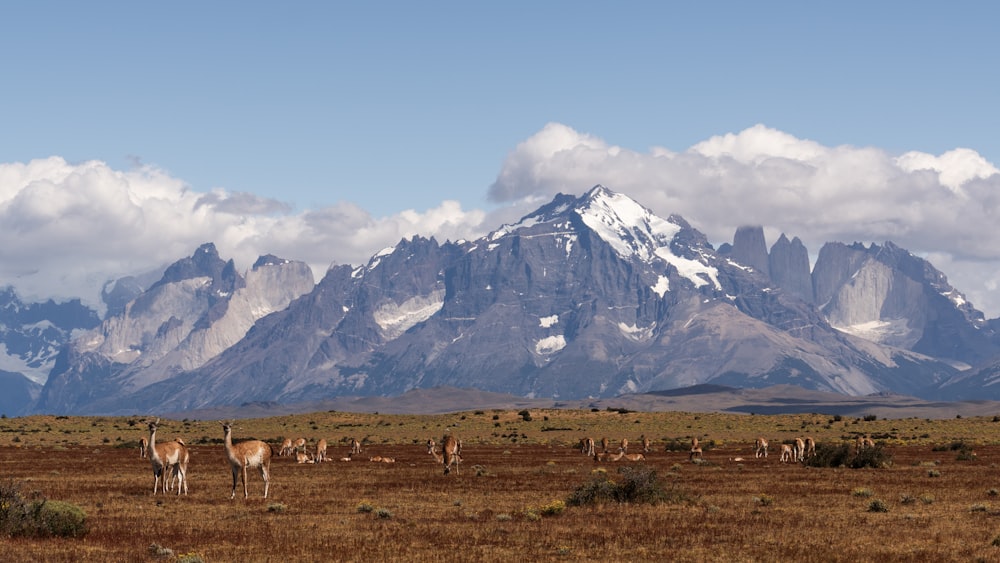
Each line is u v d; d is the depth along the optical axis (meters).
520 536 48.28
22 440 183.00
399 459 120.94
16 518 47.72
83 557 42.12
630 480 63.25
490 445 170.75
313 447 146.25
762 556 42.62
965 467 99.00
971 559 41.91
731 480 81.19
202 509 60.06
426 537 48.09
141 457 123.38
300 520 54.69
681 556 42.78
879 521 53.41
